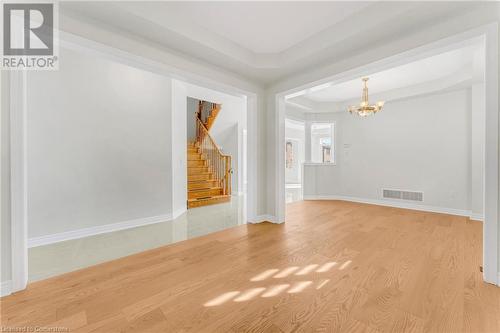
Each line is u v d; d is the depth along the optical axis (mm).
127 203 3879
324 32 2729
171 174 4484
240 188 7648
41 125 3096
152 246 2979
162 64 2689
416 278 2066
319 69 3314
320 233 3439
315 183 6504
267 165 4195
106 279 2109
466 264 2332
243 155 7840
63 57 3264
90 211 3482
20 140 1908
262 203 4191
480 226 3727
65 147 3277
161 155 4344
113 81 3742
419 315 1567
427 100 4891
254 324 1505
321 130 10672
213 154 7199
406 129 5188
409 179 5160
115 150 3754
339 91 5180
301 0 2227
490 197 1953
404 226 3760
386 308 1649
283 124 4105
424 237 3195
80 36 2127
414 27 2293
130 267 2359
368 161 5816
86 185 3453
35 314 1609
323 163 6453
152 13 2223
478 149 4117
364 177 5902
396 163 5352
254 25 2648
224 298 1798
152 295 1844
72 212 3324
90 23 2180
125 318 1568
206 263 2441
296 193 7938
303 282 2027
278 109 4012
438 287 1912
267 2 2262
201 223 4137
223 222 4207
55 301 1766
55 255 2697
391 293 1836
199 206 5727
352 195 6133
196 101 8562
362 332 1416
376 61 2680
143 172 4086
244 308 1674
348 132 6172
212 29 2730
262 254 2666
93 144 3529
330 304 1706
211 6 2320
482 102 4031
